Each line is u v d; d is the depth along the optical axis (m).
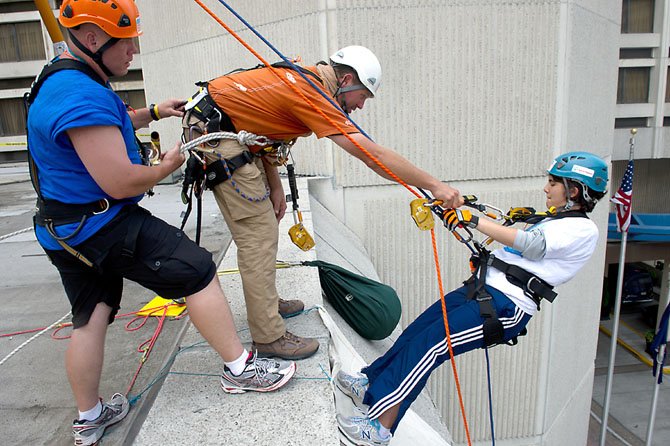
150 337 2.98
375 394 2.22
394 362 2.28
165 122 8.90
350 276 3.57
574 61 6.24
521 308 2.28
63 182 1.67
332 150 6.28
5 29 21.38
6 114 22.27
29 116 1.63
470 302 2.31
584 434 8.73
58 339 3.08
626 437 12.52
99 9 1.58
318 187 6.33
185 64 8.05
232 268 3.76
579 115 6.64
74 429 1.98
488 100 6.13
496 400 6.63
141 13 8.62
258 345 2.44
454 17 5.93
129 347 2.87
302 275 3.51
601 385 15.05
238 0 6.95
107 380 2.53
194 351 2.59
